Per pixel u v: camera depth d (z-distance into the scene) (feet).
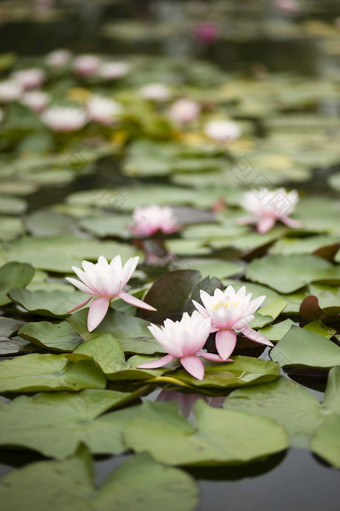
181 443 6.41
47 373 6.81
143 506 6.14
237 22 27.76
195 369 6.79
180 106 12.19
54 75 16.61
